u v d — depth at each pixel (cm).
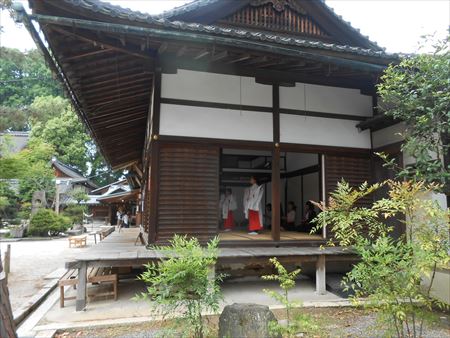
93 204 3294
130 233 1170
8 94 3550
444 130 410
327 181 645
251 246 594
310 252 555
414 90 439
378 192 650
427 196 531
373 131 678
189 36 441
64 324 411
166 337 346
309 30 709
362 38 711
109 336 380
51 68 493
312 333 369
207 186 572
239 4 659
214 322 414
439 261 267
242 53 496
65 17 381
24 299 600
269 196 1072
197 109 582
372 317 444
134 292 564
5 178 977
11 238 1955
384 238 286
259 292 566
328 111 660
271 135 618
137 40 452
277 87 632
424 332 383
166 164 560
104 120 830
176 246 333
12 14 379
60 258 1160
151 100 648
